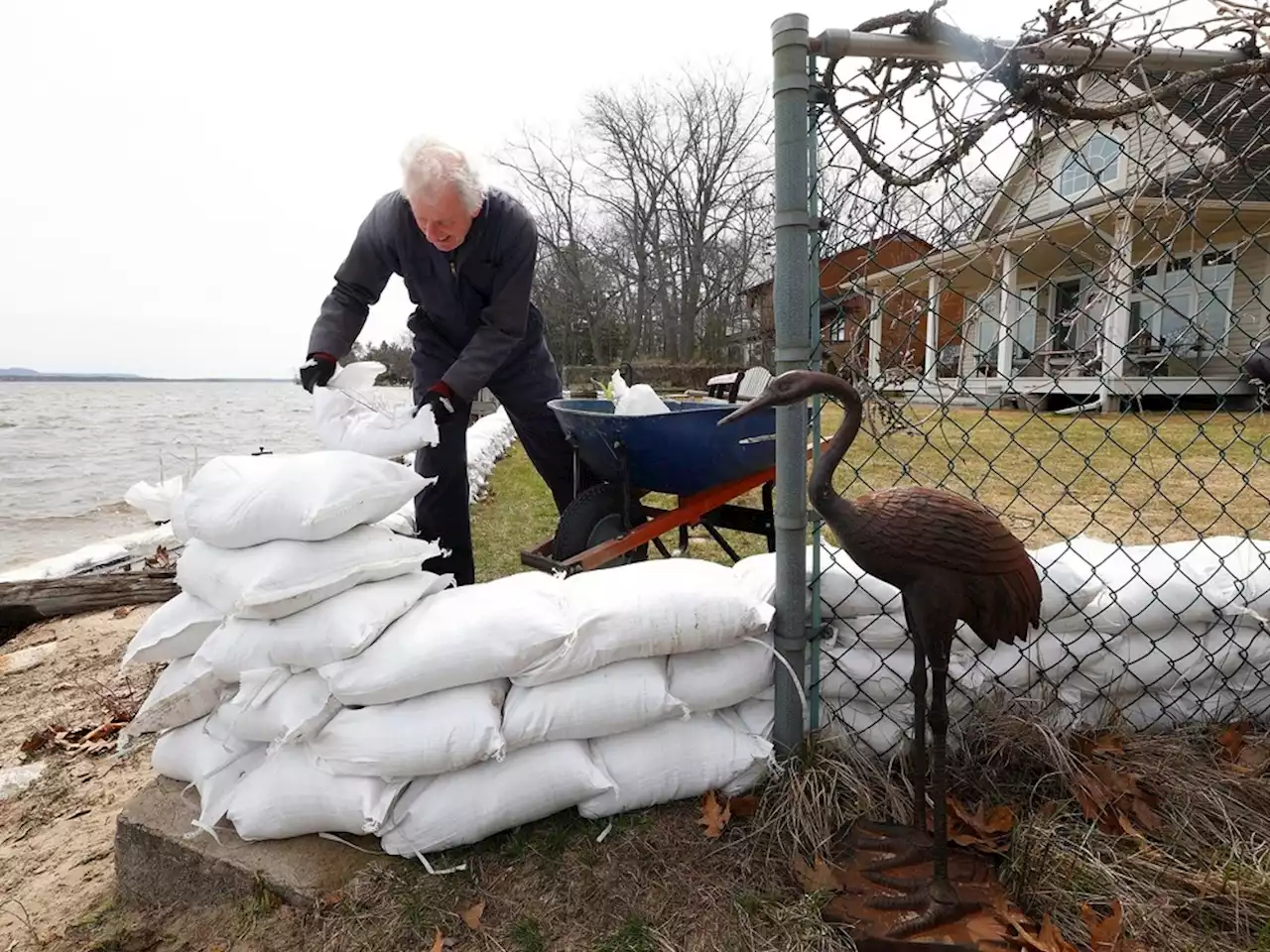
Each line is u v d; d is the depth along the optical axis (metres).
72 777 2.46
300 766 1.73
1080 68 1.65
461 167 2.38
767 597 1.90
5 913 1.85
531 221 2.77
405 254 2.75
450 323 2.95
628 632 1.72
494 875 1.67
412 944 1.52
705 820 1.76
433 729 1.63
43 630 3.88
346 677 1.64
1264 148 1.81
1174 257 2.09
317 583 1.71
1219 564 2.07
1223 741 1.99
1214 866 1.59
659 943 1.47
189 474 2.13
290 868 1.69
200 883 1.75
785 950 1.43
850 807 1.76
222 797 1.79
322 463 1.85
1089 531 4.39
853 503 1.49
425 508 3.01
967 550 1.42
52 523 8.23
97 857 2.04
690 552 4.50
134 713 2.87
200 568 1.84
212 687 1.85
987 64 1.61
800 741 1.88
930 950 1.37
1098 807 1.72
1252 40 1.73
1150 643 2.02
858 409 1.46
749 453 3.00
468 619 1.71
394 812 1.68
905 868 1.57
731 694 1.84
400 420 2.25
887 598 1.89
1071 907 1.48
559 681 1.74
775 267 1.73
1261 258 7.54
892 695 1.92
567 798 1.73
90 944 1.69
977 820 1.70
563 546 2.97
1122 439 7.39
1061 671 1.99
